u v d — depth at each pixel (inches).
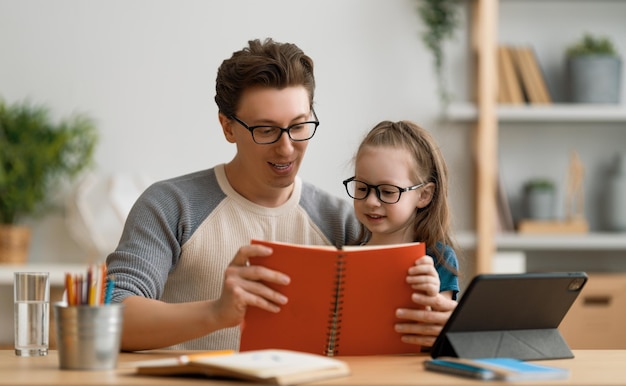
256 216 95.5
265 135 85.4
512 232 164.1
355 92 170.6
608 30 173.0
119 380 58.4
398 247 70.3
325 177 169.8
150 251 88.0
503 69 164.9
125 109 169.5
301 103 85.4
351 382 57.6
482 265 160.1
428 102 170.9
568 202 168.6
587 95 164.2
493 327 69.7
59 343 63.6
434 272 71.9
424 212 91.7
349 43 171.0
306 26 171.0
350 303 70.9
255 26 170.7
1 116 159.3
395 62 171.0
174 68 169.9
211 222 94.2
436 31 169.3
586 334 154.6
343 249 69.4
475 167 166.2
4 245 158.2
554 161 172.7
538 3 172.1
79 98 169.2
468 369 60.5
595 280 155.5
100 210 164.2
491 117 160.6
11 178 156.8
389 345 73.7
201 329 72.4
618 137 172.7
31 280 73.0
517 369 60.9
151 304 75.5
